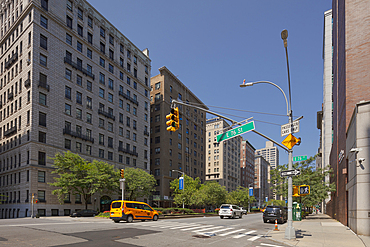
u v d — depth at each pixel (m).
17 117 43.56
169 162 74.56
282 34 12.52
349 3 24.19
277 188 35.84
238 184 124.62
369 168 15.47
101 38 57.22
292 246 11.94
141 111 68.88
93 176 39.78
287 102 15.25
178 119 14.95
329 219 34.09
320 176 34.25
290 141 14.89
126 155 60.88
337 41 31.62
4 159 46.22
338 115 29.56
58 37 46.12
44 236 13.07
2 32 51.91
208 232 16.59
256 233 16.78
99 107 54.31
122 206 22.88
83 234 14.12
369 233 15.18
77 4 51.09
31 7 42.84
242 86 15.52
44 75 43.06
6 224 20.64
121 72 62.75
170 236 14.23
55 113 43.94
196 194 49.72
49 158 40.69
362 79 22.38
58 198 40.25
